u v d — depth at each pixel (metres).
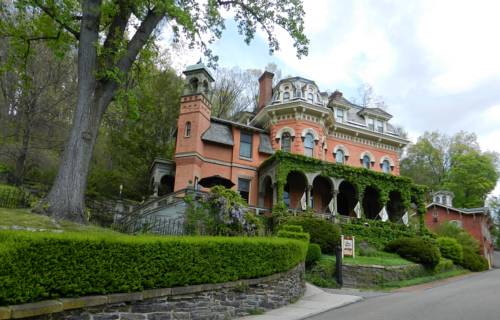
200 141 25.34
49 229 9.93
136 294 6.64
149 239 7.17
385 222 24.86
